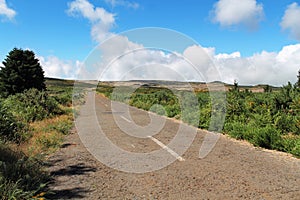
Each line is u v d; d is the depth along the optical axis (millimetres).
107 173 5672
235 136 9836
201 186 4859
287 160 6699
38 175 5117
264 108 11828
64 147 8328
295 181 5117
